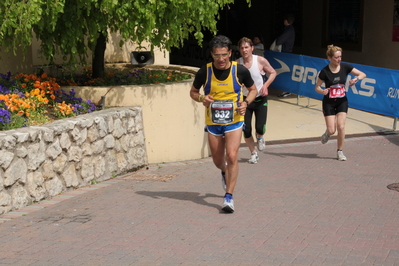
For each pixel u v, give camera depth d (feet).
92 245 21.80
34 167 26.68
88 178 30.22
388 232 23.13
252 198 27.84
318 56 74.02
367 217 25.04
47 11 29.66
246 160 36.01
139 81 39.42
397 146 39.58
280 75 56.59
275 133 43.34
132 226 23.93
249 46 33.22
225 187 26.91
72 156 29.04
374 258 20.40
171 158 35.94
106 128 31.17
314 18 74.28
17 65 36.91
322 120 47.93
